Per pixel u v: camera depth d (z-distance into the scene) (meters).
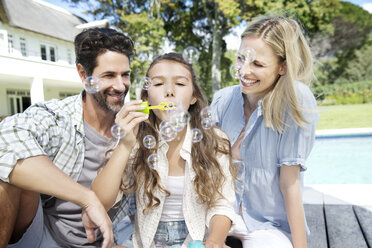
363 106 13.26
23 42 11.47
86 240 1.17
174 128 1.11
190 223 1.12
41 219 1.12
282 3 11.62
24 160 0.88
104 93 1.17
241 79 1.21
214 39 13.17
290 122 1.15
